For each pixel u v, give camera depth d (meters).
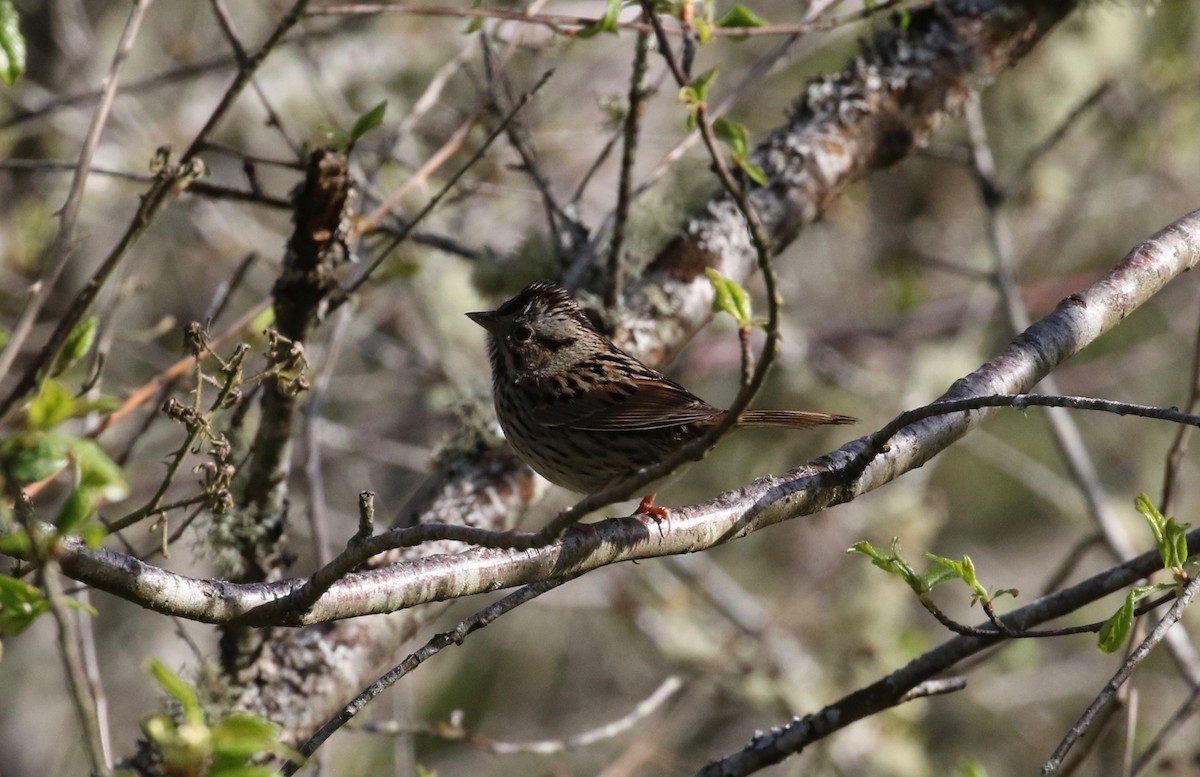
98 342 8.23
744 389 4.82
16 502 4.52
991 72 9.84
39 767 14.28
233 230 14.37
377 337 15.51
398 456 15.18
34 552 4.52
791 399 15.84
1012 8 9.87
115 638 14.84
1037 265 17.66
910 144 9.73
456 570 6.04
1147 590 5.89
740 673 12.63
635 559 6.39
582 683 16.62
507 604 5.98
